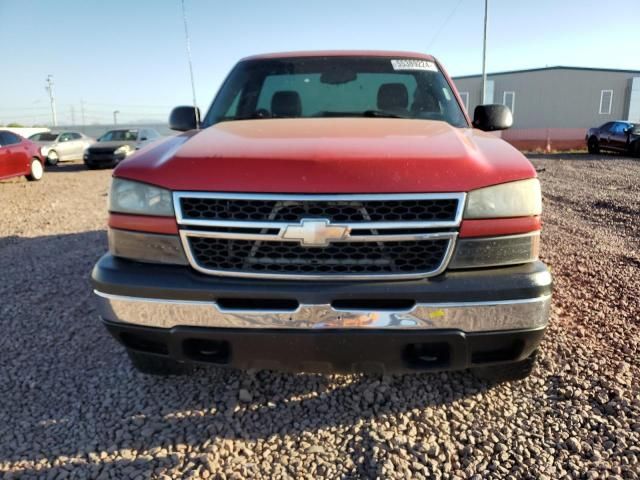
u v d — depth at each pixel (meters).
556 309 3.63
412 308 1.99
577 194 9.87
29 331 3.47
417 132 2.49
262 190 1.98
